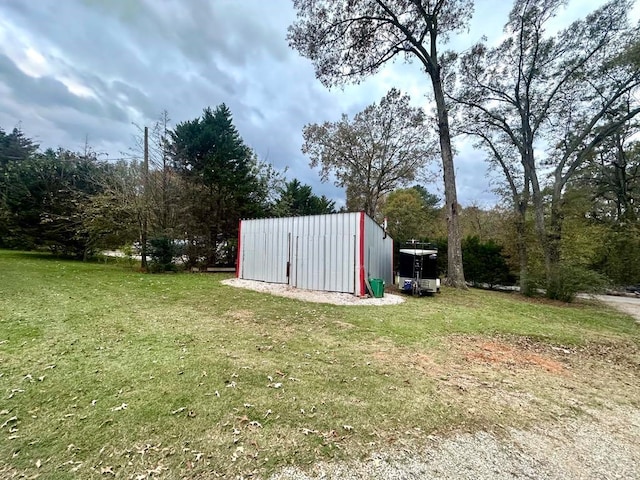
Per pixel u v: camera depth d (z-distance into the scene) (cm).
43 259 1395
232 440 209
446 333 505
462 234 2333
